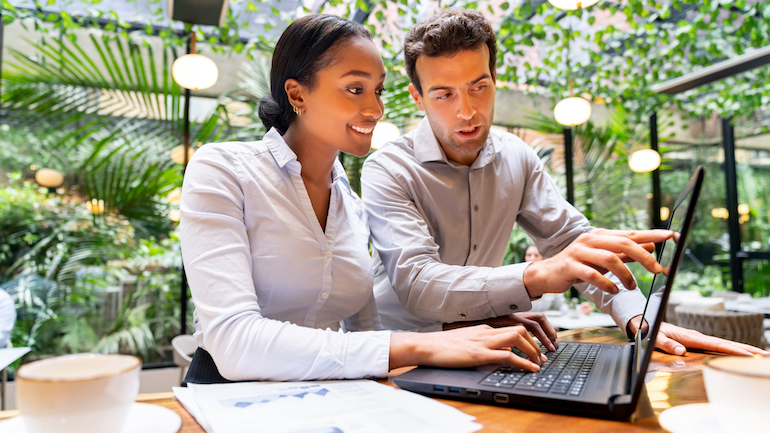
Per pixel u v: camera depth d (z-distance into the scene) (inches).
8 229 162.2
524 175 58.1
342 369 27.5
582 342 37.0
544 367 28.5
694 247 268.5
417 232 46.9
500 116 238.8
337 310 39.6
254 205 35.6
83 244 154.5
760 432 15.2
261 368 27.2
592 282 30.4
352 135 37.2
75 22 168.4
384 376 28.9
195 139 158.9
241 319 28.6
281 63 37.9
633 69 222.7
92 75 150.1
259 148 37.9
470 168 53.7
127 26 161.3
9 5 146.6
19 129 171.2
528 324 36.8
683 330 37.3
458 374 27.0
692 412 20.0
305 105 37.4
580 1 125.1
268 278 35.9
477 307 37.4
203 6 125.0
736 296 159.6
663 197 272.5
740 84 216.4
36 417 15.6
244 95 193.3
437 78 48.0
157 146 157.2
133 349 157.6
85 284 156.0
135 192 148.9
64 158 176.7
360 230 43.0
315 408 22.1
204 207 32.9
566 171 188.9
